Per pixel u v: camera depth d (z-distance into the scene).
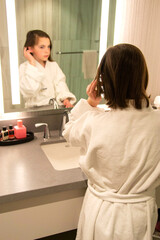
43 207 1.13
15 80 1.47
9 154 1.33
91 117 0.98
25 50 1.43
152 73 1.81
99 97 1.10
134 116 0.91
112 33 1.62
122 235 0.91
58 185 1.06
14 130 1.49
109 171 0.94
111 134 0.91
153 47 1.74
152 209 0.96
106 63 0.91
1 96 1.48
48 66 1.52
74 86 1.63
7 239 1.13
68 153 1.56
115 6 1.55
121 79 0.88
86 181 1.10
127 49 0.87
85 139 0.98
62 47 1.51
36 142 1.49
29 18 1.39
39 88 1.54
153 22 1.67
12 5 1.33
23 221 1.12
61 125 1.55
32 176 1.12
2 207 1.06
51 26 1.45
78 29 1.51
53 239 1.77
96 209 0.96
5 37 1.37
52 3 1.40
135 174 0.91
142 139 0.90
